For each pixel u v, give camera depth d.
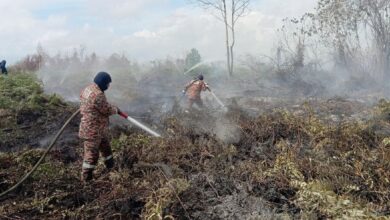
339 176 4.98
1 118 8.90
